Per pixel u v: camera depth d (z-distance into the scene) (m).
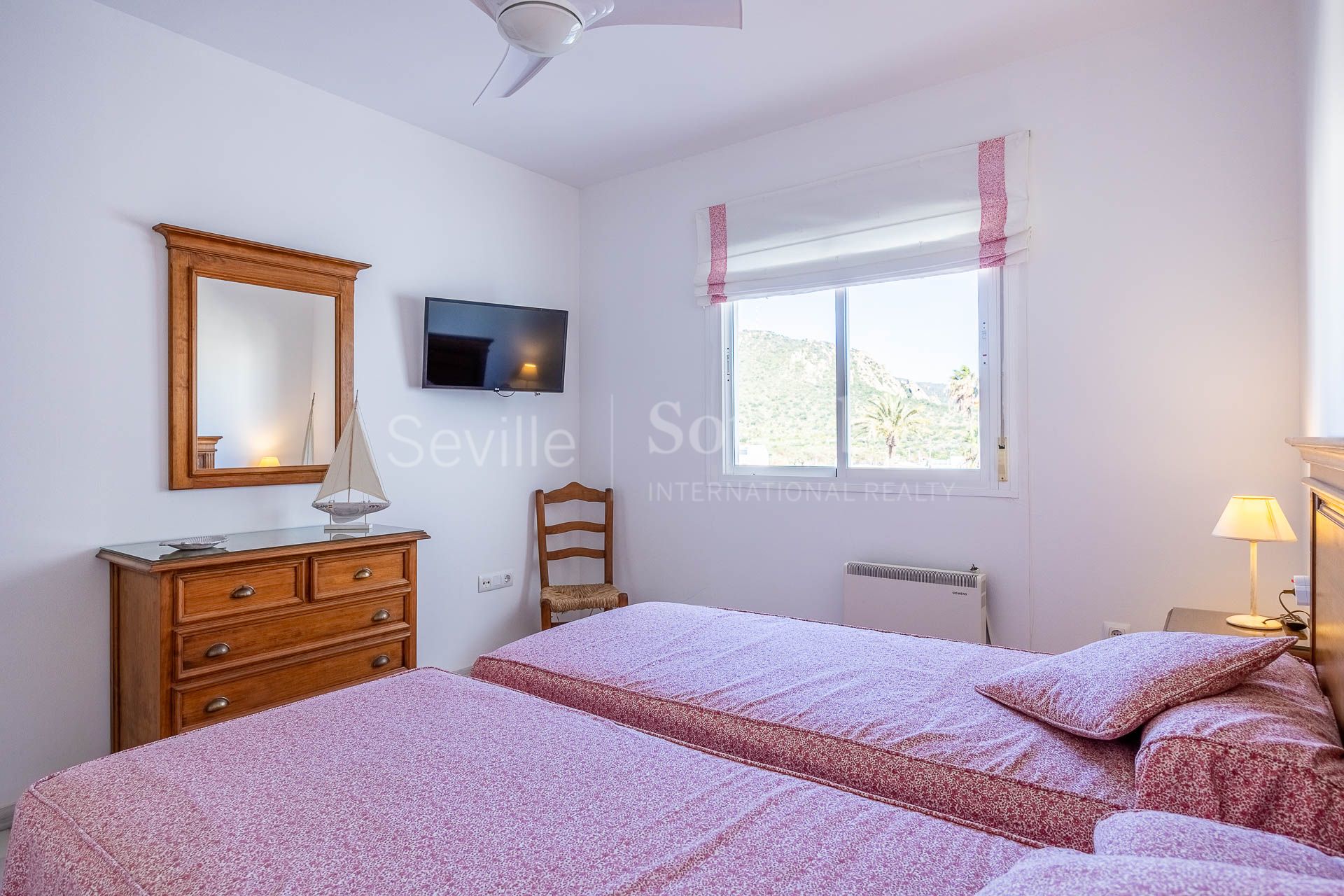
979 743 1.39
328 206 3.11
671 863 0.94
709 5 1.73
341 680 2.68
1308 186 2.11
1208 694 1.29
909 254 3.12
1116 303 2.68
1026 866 0.76
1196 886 0.61
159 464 2.60
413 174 3.45
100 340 2.46
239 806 1.09
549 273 4.14
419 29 2.62
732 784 1.18
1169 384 2.58
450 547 3.61
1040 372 2.84
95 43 2.44
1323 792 0.99
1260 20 2.41
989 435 2.98
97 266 2.45
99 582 2.45
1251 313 2.44
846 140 3.31
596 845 0.99
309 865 0.94
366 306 3.25
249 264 2.81
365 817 1.06
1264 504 2.13
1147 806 1.10
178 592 2.25
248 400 2.81
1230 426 2.47
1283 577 2.39
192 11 2.50
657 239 3.99
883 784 1.35
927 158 3.07
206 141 2.72
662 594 3.98
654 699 1.68
